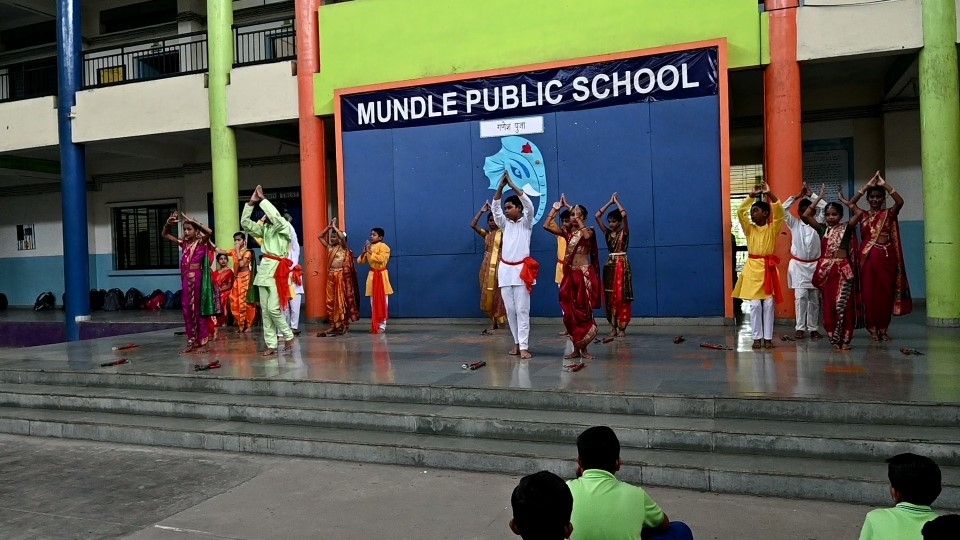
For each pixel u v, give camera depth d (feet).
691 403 15.30
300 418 17.52
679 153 28.30
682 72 28.07
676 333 26.40
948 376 16.46
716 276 28.04
